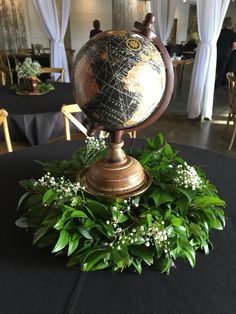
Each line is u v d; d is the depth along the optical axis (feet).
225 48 15.34
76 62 2.04
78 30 21.49
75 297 1.97
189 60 14.76
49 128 6.02
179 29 30.30
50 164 2.97
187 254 2.10
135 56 1.88
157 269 2.18
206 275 2.14
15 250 2.36
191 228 2.24
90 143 3.09
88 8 21.39
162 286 2.05
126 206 2.27
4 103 6.57
